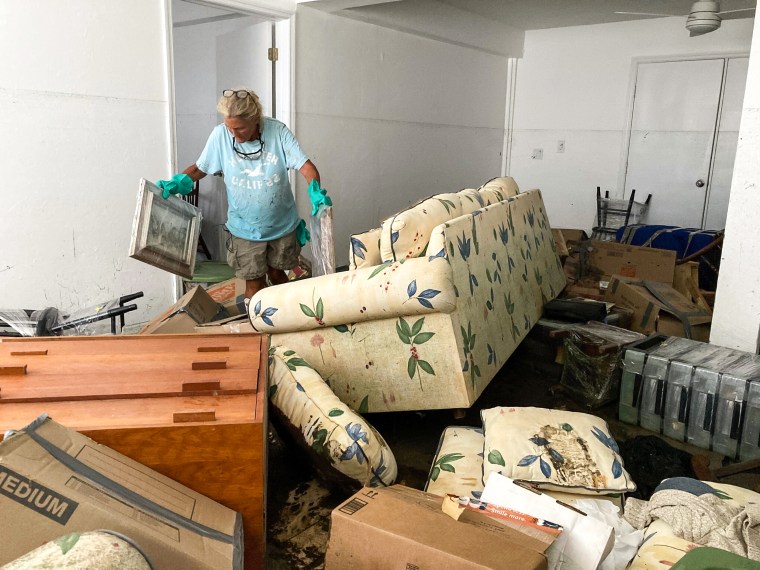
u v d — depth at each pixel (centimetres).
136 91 337
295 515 201
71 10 304
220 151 308
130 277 353
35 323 257
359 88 488
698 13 444
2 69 285
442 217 266
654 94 605
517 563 118
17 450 116
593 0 517
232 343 190
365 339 243
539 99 678
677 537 153
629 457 238
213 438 139
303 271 364
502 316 289
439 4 546
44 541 111
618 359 291
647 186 625
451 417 277
